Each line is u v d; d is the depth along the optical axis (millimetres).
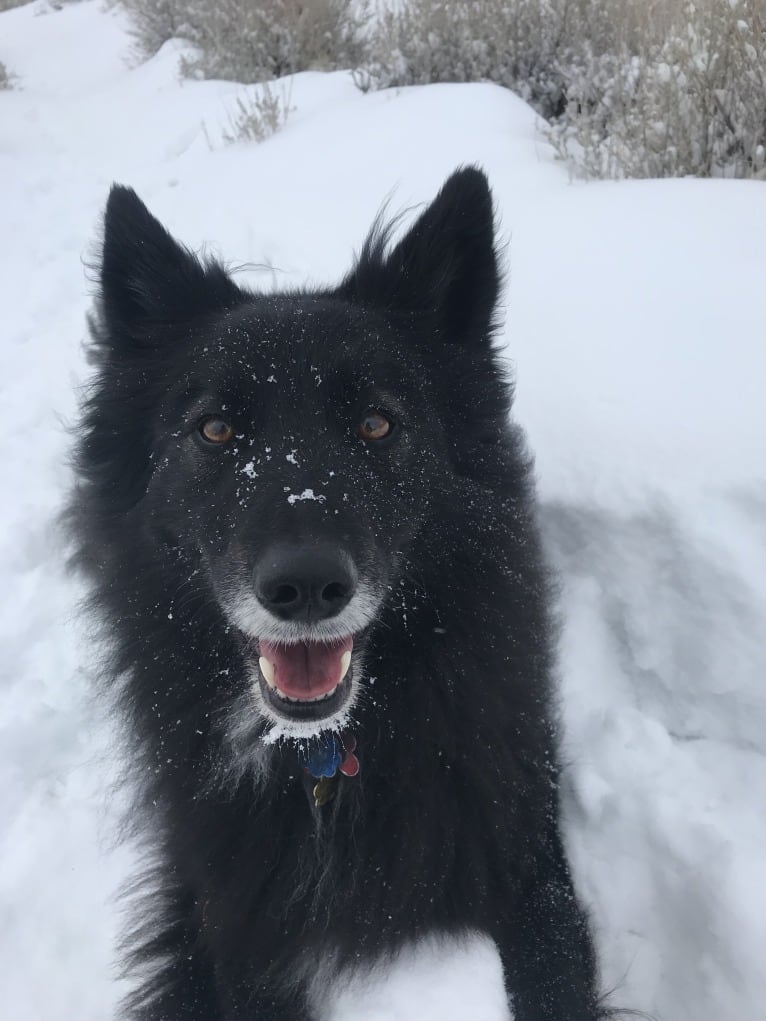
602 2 1201
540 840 425
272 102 1297
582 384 575
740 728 458
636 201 735
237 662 388
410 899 392
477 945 405
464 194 418
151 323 429
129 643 415
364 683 389
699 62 807
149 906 444
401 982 401
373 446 375
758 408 511
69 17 2992
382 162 999
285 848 394
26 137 1741
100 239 463
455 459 410
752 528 473
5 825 488
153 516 394
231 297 441
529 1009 378
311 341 376
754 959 383
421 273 427
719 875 405
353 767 384
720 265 616
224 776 396
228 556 342
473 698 396
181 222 1065
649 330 587
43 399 831
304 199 984
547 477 540
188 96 1627
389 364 388
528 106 1086
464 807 396
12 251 1204
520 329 639
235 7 1659
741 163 792
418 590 386
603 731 483
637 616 501
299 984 406
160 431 397
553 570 512
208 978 411
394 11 1604
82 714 537
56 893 457
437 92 1134
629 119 873
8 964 434
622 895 433
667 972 412
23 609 608
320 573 317
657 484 504
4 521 680
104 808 489
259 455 359
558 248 709
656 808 440
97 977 429
